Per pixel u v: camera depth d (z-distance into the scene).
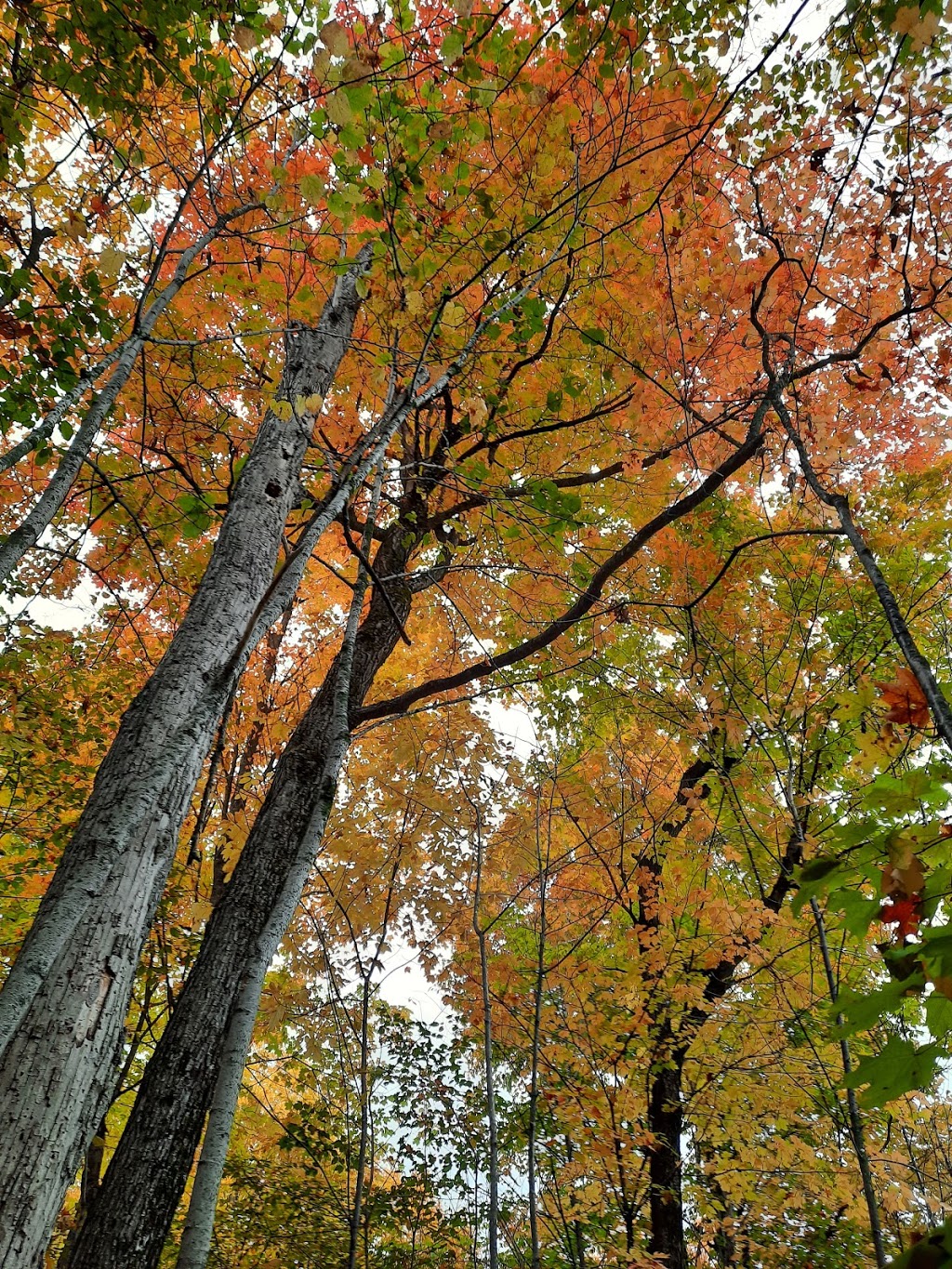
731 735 4.43
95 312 3.92
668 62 3.74
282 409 3.36
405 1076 6.45
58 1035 2.01
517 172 4.49
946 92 3.72
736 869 7.16
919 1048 1.00
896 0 3.19
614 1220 6.23
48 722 5.95
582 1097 5.04
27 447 2.54
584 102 4.68
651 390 5.21
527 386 5.91
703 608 5.93
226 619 2.99
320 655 8.27
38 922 1.93
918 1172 4.84
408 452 6.14
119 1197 3.34
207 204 4.70
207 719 2.24
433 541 6.36
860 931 1.26
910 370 5.01
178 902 6.11
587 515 7.08
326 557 7.21
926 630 6.05
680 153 4.80
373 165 3.22
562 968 5.65
